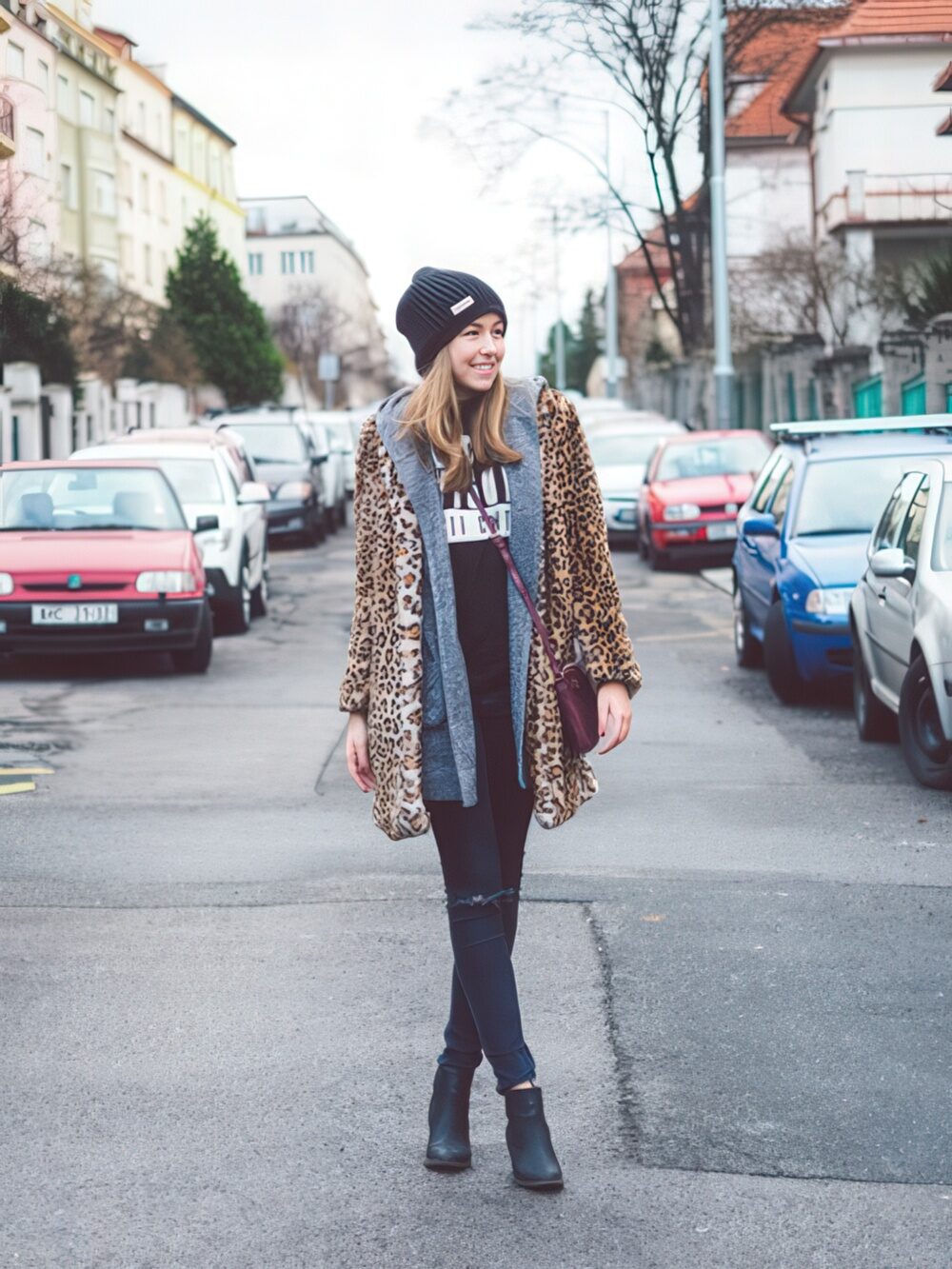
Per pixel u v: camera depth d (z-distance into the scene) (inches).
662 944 233.6
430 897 259.6
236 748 405.1
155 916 251.0
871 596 395.5
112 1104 175.5
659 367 2578.7
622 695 152.0
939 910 252.2
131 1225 146.3
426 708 148.9
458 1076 158.1
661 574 914.1
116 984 217.2
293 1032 197.6
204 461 712.4
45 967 225.1
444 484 146.2
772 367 1765.5
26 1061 188.7
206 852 294.4
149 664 582.6
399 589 147.9
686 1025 199.5
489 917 151.9
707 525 912.9
